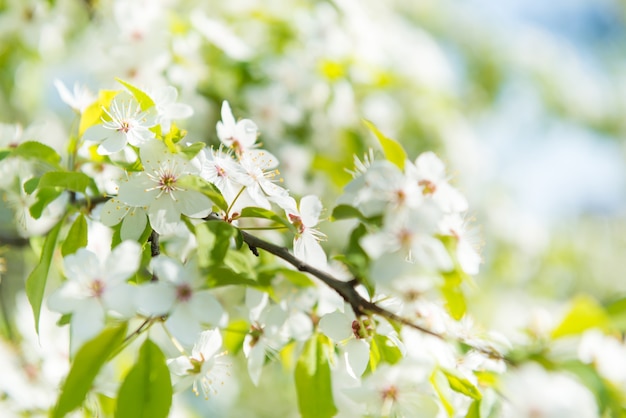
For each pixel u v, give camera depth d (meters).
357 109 0.83
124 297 0.52
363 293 0.56
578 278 1.49
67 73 0.92
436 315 0.55
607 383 0.54
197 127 0.74
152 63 0.71
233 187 0.56
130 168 0.56
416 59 0.95
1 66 0.83
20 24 0.78
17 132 0.62
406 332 0.55
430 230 0.54
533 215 1.30
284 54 0.80
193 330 0.53
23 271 0.76
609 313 0.54
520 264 1.20
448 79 1.01
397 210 0.54
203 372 0.56
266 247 0.55
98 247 0.60
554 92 1.49
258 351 0.57
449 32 1.39
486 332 0.57
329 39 0.80
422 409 0.54
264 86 0.76
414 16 1.35
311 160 0.78
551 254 1.41
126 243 0.53
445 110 0.98
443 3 1.38
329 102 0.79
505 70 1.41
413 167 0.55
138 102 0.56
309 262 0.56
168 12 0.74
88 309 0.52
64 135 0.93
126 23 0.71
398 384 0.54
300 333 0.56
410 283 0.54
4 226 0.69
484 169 1.08
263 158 0.58
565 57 1.55
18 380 0.63
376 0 0.99
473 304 1.01
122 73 0.71
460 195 0.55
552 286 1.38
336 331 0.55
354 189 0.55
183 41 0.73
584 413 0.53
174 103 0.57
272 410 1.02
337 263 0.59
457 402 0.55
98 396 0.60
